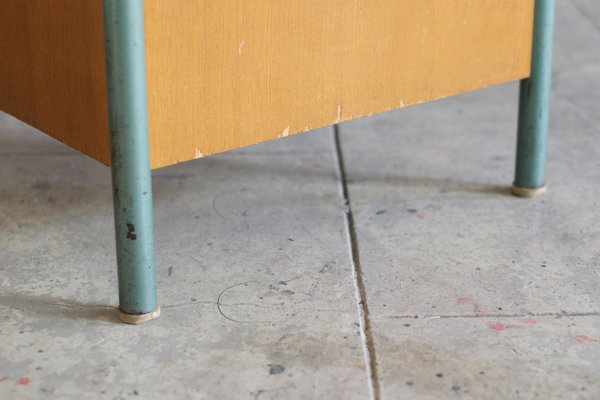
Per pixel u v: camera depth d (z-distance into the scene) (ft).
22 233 6.09
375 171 7.34
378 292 5.38
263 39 5.08
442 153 7.73
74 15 4.73
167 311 5.14
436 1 5.86
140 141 4.69
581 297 5.34
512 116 8.77
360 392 4.43
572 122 8.46
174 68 4.75
